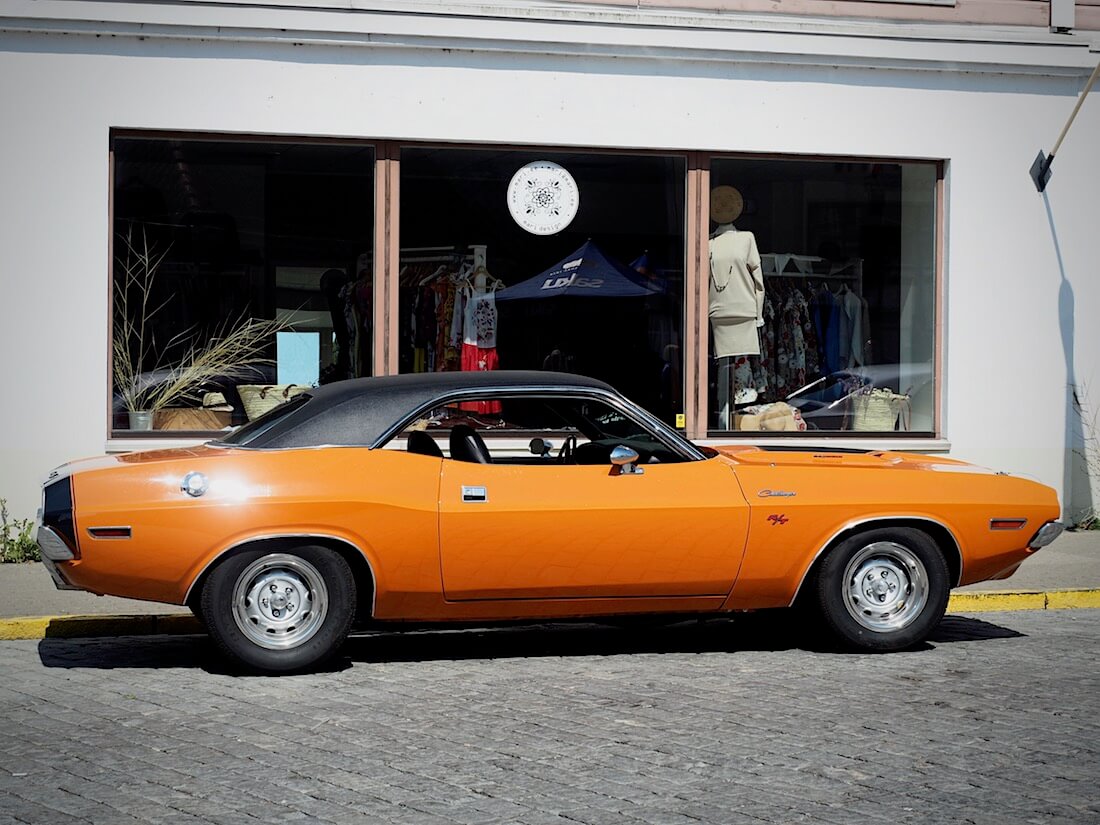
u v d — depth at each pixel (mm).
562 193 12367
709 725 6207
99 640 8445
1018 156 12922
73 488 7062
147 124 11398
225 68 11523
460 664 7648
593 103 12180
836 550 7820
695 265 12578
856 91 12648
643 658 7836
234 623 7152
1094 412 13031
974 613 9445
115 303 11562
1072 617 9273
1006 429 12922
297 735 6031
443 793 5172
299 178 11898
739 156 12680
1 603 9125
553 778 5367
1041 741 5941
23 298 11203
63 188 11250
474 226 12211
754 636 8562
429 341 12148
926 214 13008
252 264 11844
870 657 7832
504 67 12000
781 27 12383
